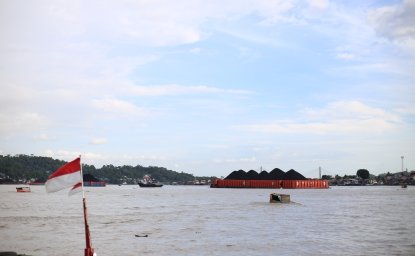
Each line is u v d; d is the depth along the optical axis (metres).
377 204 124.31
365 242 47.56
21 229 59.47
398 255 39.72
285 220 73.12
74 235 53.44
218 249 43.31
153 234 54.62
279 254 40.62
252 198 167.12
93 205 118.56
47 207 108.00
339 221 71.12
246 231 57.59
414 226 63.41
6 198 162.25
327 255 39.91
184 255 40.12
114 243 47.03
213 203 128.75
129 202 136.12
